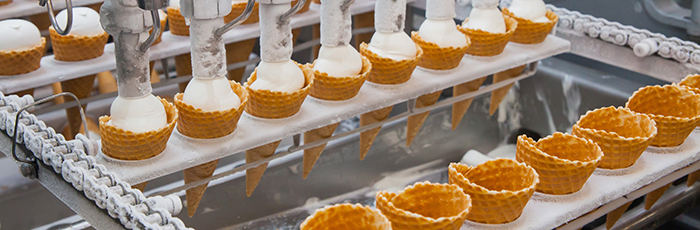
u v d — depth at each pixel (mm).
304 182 978
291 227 946
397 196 490
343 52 671
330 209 455
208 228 902
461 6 1196
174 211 529
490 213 499
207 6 539
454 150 1155
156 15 505
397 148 1074
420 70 789
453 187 487
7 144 599
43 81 745
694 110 661
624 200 636
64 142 551
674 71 930
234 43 1067
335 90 672
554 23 888
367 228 455
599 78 1058
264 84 627
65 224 895
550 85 1112
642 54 935
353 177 1032
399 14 708
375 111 792
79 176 510
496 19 824
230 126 603
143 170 557
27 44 735
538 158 540
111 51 856
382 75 718
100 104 1115
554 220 531
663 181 669
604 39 1007
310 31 1358
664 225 933
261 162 698
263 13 610
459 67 800
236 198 917
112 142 554
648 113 687
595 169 594
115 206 477
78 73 778
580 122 622
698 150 662
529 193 493
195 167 644
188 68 1049
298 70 645
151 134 547
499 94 1009
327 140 755
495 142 1208
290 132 641
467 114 1147
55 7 935
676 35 950
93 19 807
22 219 875
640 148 591
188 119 585
